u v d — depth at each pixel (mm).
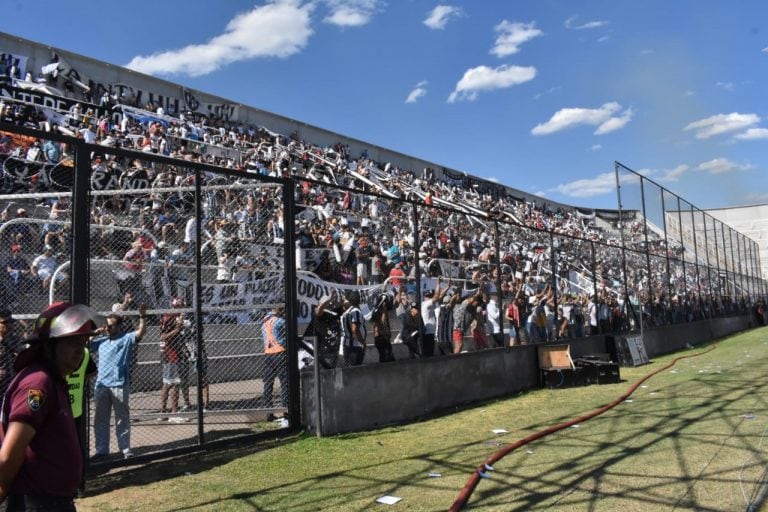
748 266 41719
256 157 24172
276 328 9031
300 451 7609
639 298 20422
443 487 5957
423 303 11984
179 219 10102
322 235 11625
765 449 7012
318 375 8477
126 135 19375
